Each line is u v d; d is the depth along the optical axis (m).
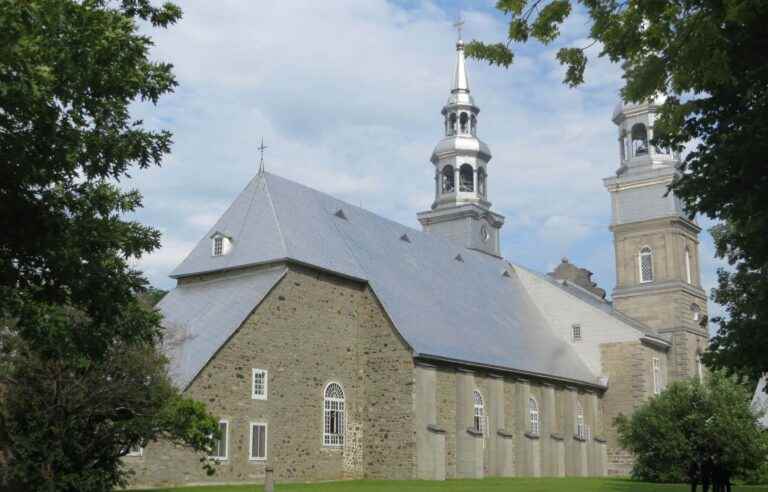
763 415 37.56
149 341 19.31
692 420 36.34
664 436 37.22
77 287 16.78
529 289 68.44
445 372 46.94
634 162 70.12
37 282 16.83
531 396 54.59
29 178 15.09
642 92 14.45
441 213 68.75
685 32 13.73
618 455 61.44
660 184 68.56
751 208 19.03
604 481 44.75
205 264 44.88
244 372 38.78
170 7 16.59
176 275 45.31
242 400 38.44
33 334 17.16
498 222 70.81
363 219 53.69
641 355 62.75
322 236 47.31
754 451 35.34
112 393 24.38
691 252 70.56
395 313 46.41
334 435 43.72
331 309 44.97
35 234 15.87
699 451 36.44
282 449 40.16
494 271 66.69
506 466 49.69
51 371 23.66
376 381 45.47
